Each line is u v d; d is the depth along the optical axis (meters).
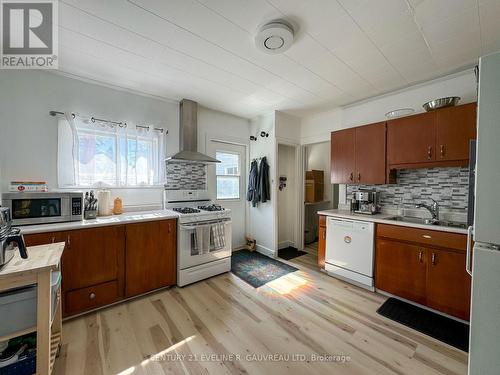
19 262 1.13
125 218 2.29
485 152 0.93
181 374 1.39
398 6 1.44
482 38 1.75
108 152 2.59
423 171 2.55
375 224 2.40
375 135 2.69
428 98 2.51
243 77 2.43
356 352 1.57
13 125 2.11
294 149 4.10
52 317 1.30
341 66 2.19
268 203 3.68
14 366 1.14
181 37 1.76
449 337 1.71
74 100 2.40
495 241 0.91
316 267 3.16
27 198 1.87
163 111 3.04
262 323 1.89
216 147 3.64
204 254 2.69
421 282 2.07
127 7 1.44
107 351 1.57
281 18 1.55
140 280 2.28
